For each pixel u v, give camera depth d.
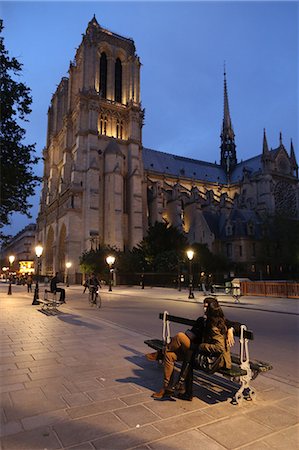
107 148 70.94
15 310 17.23
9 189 16.38
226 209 76.88
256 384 6.00
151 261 52.22
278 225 61.59
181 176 91.31
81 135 70.25
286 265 62.62
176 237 55.00
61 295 21.16
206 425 4.31
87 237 63.72
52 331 10.97
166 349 5.45
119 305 21.73
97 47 75.56
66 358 7.52
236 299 24.36
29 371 6.54
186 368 5.24
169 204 81.06
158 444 3.82
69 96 78.31
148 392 5.47
